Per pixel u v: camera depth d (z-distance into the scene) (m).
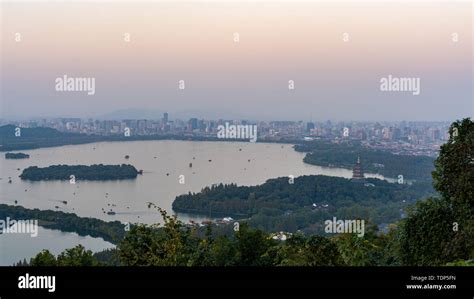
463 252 9.98
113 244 10.69
